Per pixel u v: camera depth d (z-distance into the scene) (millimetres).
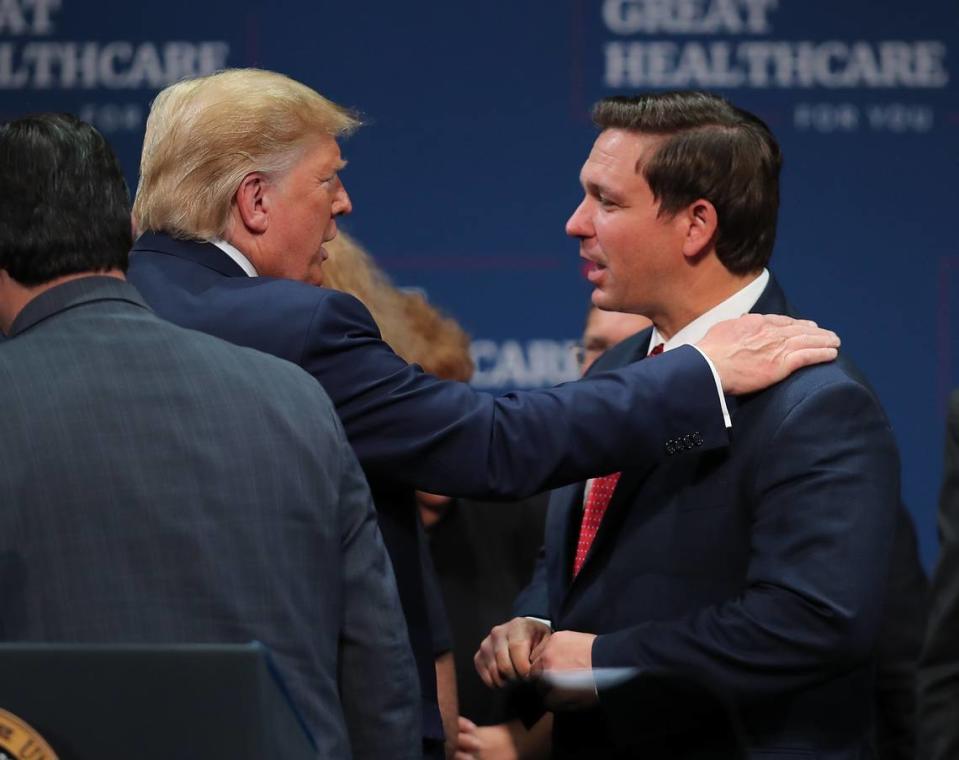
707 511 8328
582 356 13391
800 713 8219
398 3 16734
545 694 7680
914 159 16609
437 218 16812
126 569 6023
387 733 6820
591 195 8812
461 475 8000
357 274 10484
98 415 6164
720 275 8727
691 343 8797
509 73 16750
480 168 16797
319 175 8242
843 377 8203
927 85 16562
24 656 5098
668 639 8047
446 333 11477
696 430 8180
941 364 16656
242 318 7836
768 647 7852
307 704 6270
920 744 7695
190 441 6227
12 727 5086
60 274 6453
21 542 5988
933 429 16625
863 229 16656
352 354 7988
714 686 7891
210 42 16734
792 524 7973
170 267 8031
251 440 6336
